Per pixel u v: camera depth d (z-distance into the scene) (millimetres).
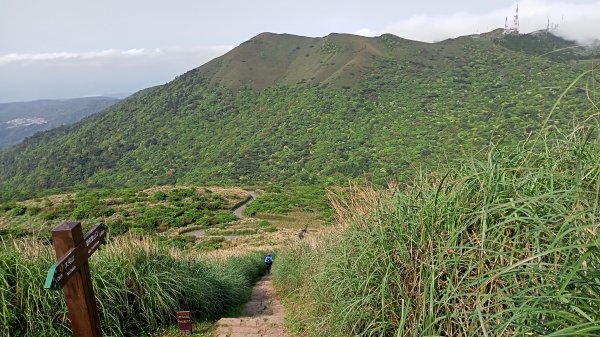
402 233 2861
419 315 2449
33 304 4227
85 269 2791
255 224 37719
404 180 3275
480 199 2445
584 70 1757
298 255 7984
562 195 1705
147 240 6250
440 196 2684
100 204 40094
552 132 2238
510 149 2488
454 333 2314
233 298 7695
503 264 2148
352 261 3285
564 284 1312
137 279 5238
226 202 48469
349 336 3148
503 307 2076
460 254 2252
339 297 3363
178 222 37656
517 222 2123
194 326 5684
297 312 5727
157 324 5352
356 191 3992
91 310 2820
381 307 2854
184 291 5941
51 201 40125
